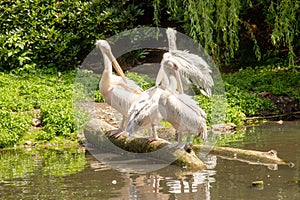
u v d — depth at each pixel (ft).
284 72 61.21
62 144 43.57
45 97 51.31
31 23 61.72
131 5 64.28
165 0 65.67
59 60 62.44
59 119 45.65
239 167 34.35
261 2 61.36
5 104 48.49
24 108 48.75
